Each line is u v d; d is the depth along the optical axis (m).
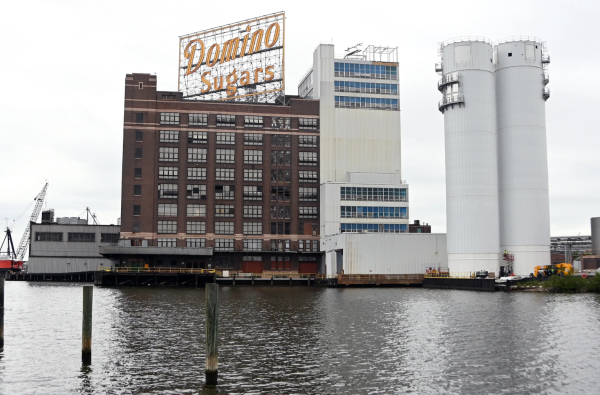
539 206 118.31
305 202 151.12
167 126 147.75
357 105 154.00
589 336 48.44
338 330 52.78
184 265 142.88
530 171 118.38
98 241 158.62
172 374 36.00
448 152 119.31
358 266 126.50
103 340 47.25
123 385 33.56
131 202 144.38
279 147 151.75
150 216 144.50
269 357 40.84
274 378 35.22
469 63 117.50
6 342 46.53
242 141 150.62
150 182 145.38
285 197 150.88
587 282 98.31
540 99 119.81
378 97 155.00
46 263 157.62
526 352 42.09
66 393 32.09
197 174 147.88
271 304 78.38
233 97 152.50
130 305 76.12
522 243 117.88
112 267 136.38
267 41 152.50
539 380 34.69
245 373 36.31
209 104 150.25
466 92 117.38
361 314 65.19
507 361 39.38
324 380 34.84
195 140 148.62
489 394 32.09
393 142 154.50
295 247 149.38
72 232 158.62
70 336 49.50
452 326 54.69
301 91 175.50
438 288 118.19
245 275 140.25
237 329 53.44
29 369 37.19
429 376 35.72
